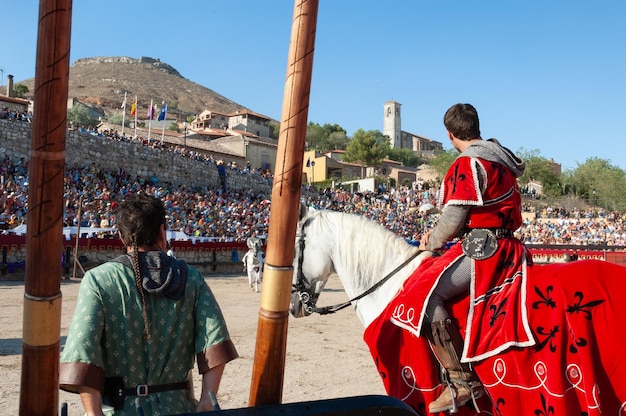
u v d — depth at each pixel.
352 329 11.70
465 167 3.33
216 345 2.40
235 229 31.50
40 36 1.66
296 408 1.86
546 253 28.27
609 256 20.81
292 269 2.05
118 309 2.31
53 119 1.67
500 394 3.10
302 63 1.95
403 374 3.35
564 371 2.97
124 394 2.27
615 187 76.88
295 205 2.01
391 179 83.25
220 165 43.38
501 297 3.19
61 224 1.74
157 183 37.66
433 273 3.36
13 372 7.36
